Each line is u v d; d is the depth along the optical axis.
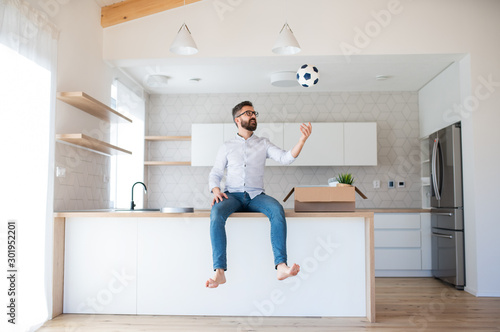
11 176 2.80
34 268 3.06
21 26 2.96
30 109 3.06
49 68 3.32
